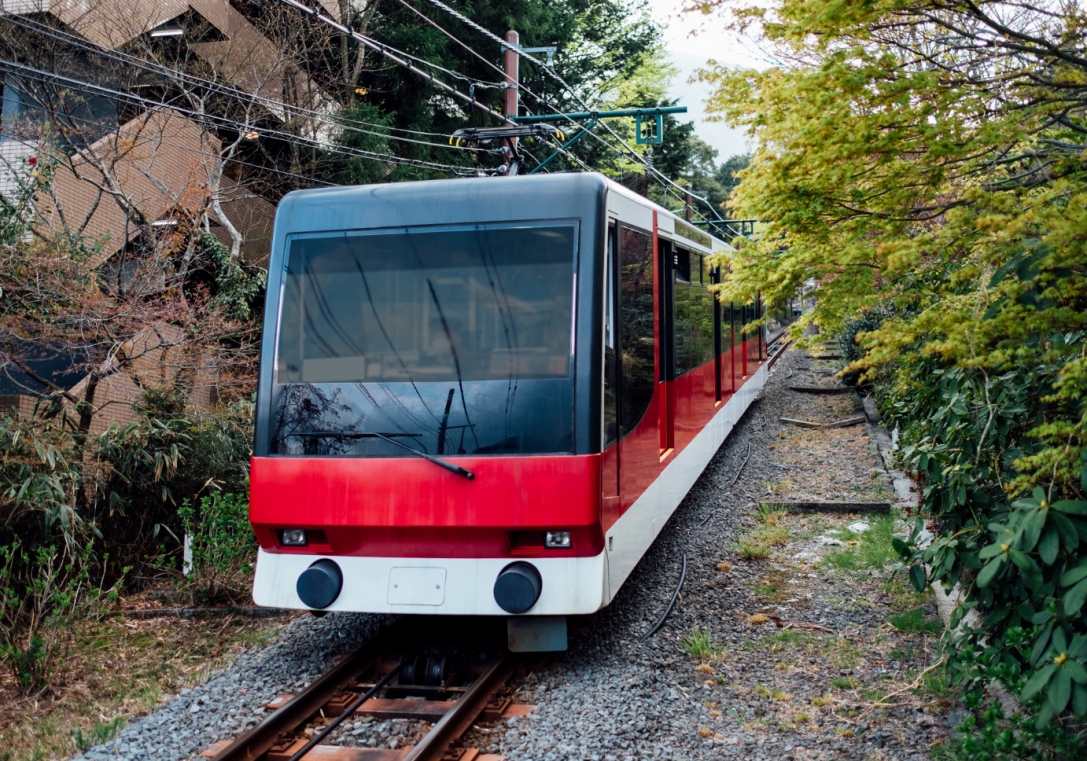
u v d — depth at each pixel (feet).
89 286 30.30
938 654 19.06
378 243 20.18
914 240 12.78
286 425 19.67
